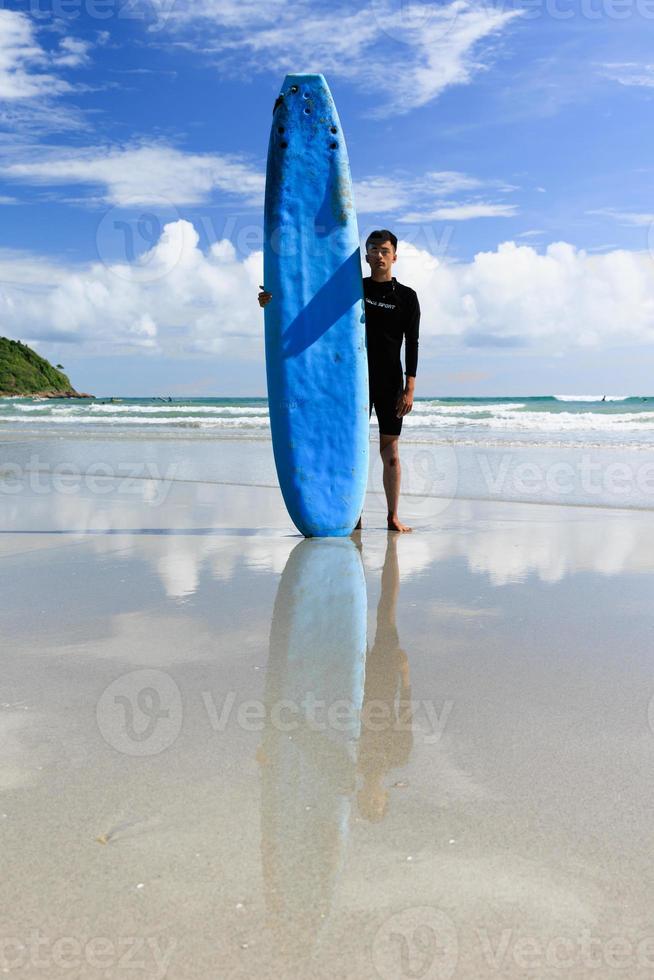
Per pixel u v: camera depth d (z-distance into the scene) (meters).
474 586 3.31
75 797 1.57
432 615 2.89
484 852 1.38
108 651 2.48
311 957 1.14
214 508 5.64
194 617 2.87
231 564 3.77
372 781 1.64
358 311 4.56
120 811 1.52
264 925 1.20
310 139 4.59
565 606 2.99
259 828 1.46
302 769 1.69
